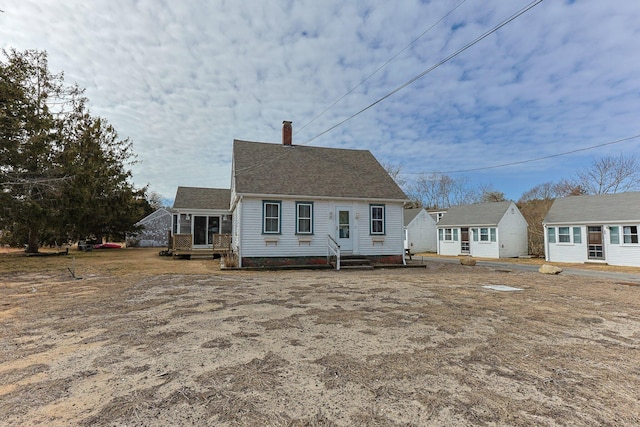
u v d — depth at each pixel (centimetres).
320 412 265
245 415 260
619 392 308
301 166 1633
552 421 255
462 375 340
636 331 510
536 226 2806
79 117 1989
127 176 2398
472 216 2855
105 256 2111
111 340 445
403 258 1571
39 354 394
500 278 1168
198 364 363
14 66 1675
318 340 447
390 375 337
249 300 711
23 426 243
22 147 1509
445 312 614
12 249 3000
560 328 520
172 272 1217
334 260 1456
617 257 1933
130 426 244
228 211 2266
